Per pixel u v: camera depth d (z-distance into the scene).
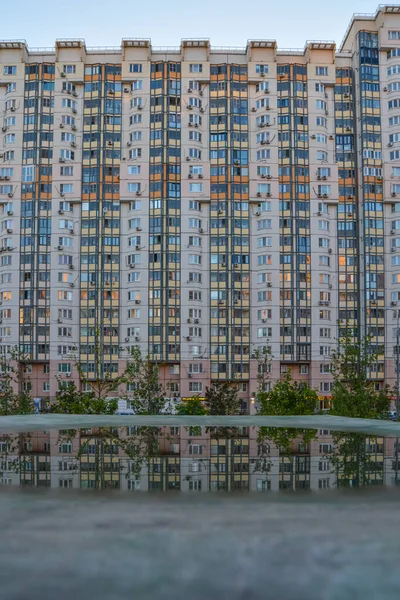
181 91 81.25
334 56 82.75
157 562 4.01
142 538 4.58
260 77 81.69
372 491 6.48
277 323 77.50
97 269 78.88
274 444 10.95
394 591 3.50
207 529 4.85
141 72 81.69
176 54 82.69
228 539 4.55
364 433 12.98
